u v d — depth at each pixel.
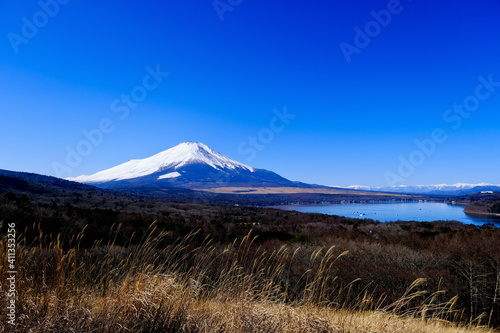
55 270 3.69
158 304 3.87
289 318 4.49
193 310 4.11
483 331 9.48
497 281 13.13
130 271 4.21
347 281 11.73
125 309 3.60
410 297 5.68
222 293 4.55
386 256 19.86
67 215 20.48
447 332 6.57
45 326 3.06
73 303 3.50
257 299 4.86
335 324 4.66
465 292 13.29
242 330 4.06
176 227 20.30
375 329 4.76
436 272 14.16
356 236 34.41
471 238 24.75
